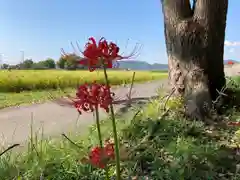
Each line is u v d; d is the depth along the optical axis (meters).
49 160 3.66
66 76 15.89
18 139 5.49
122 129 4.66
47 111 8.45
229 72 11.88
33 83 14.46
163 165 3.75
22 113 8.30
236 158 4.01
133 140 4.48
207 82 6.16
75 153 3.85
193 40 6.24
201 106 5.85
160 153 4.07
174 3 6.43
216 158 3.84
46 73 17.94
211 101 5.93
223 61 6.62
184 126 5.02
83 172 3.59
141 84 15.67
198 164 3.68
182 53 6.31
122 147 3.91
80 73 18.23
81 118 7.16
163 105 5.91
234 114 6.06
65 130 5.93
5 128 6.51
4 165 3.51
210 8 6.20
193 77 6.18
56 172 3.52
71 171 3.61
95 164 2.64
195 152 3.78
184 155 3.70
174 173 3.53
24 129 6.38
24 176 3.45
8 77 14.73
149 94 9.87
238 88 7.22
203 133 4.98
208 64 6.29
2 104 9.89
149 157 3.98
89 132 4.78
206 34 6.23
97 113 2.60
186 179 3.52
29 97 11.52
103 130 4.62
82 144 4.18
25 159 3.72
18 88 14.09
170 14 6.49
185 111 5.90
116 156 2.50
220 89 6.48
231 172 3.71
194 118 5.78
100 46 2.23
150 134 4.52
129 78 18.52
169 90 6.58
